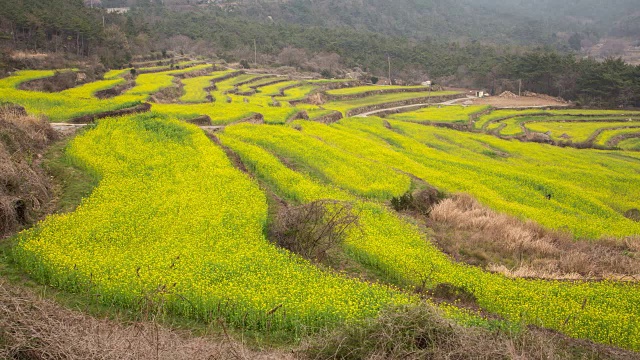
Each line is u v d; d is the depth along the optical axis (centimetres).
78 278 1369
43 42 7069
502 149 5666
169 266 1473
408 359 1006
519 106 9650
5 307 1012
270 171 2691
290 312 1295
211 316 1279
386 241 1941
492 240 2267
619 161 5675
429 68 12725
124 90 5925
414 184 3002
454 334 1059
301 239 1828
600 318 1462
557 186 3688
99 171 2300
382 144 4425
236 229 1856
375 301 1405
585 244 2392
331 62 11512
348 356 1048
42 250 1471
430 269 1728
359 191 2698
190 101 5772
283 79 9725
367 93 9700
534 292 1642
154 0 16550
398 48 13350
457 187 3198
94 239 1638
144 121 3198
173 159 2641
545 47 15675
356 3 19850
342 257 1858
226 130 3612
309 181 2633
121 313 1259
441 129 6494
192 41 11406
